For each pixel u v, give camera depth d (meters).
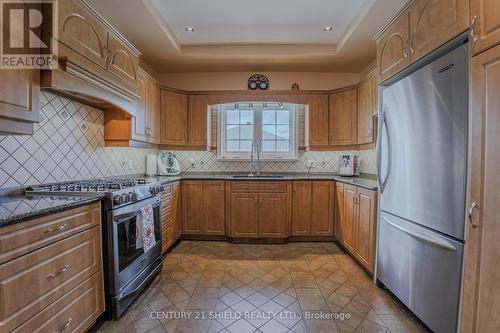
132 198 1.92
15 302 1.08
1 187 1.58
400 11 1.83
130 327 1.67
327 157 3.96
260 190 3.34
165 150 3.92
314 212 3.39
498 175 1.10
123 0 2.16
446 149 1.42
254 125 4.00
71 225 1.41
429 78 1.54
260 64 3.62
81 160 2.27
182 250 3.09
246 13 2.59
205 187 3.41
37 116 1.42
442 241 1.44
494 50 1.11
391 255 1.99
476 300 1.22
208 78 3.95
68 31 1.56
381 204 2.14
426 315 1.59
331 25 2.81
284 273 2.47
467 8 1.25
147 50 3.15
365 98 3.17
